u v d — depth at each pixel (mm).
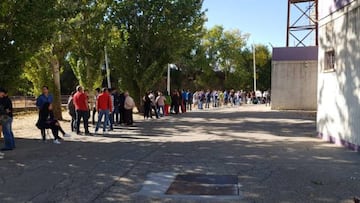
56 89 22172
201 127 18219
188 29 29672
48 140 13539
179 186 7090
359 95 10617
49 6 13359
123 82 29625
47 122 13000
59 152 10859
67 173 8180
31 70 21781
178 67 68562
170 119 23203
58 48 21469
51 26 13656
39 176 7941
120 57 29047
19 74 13469
